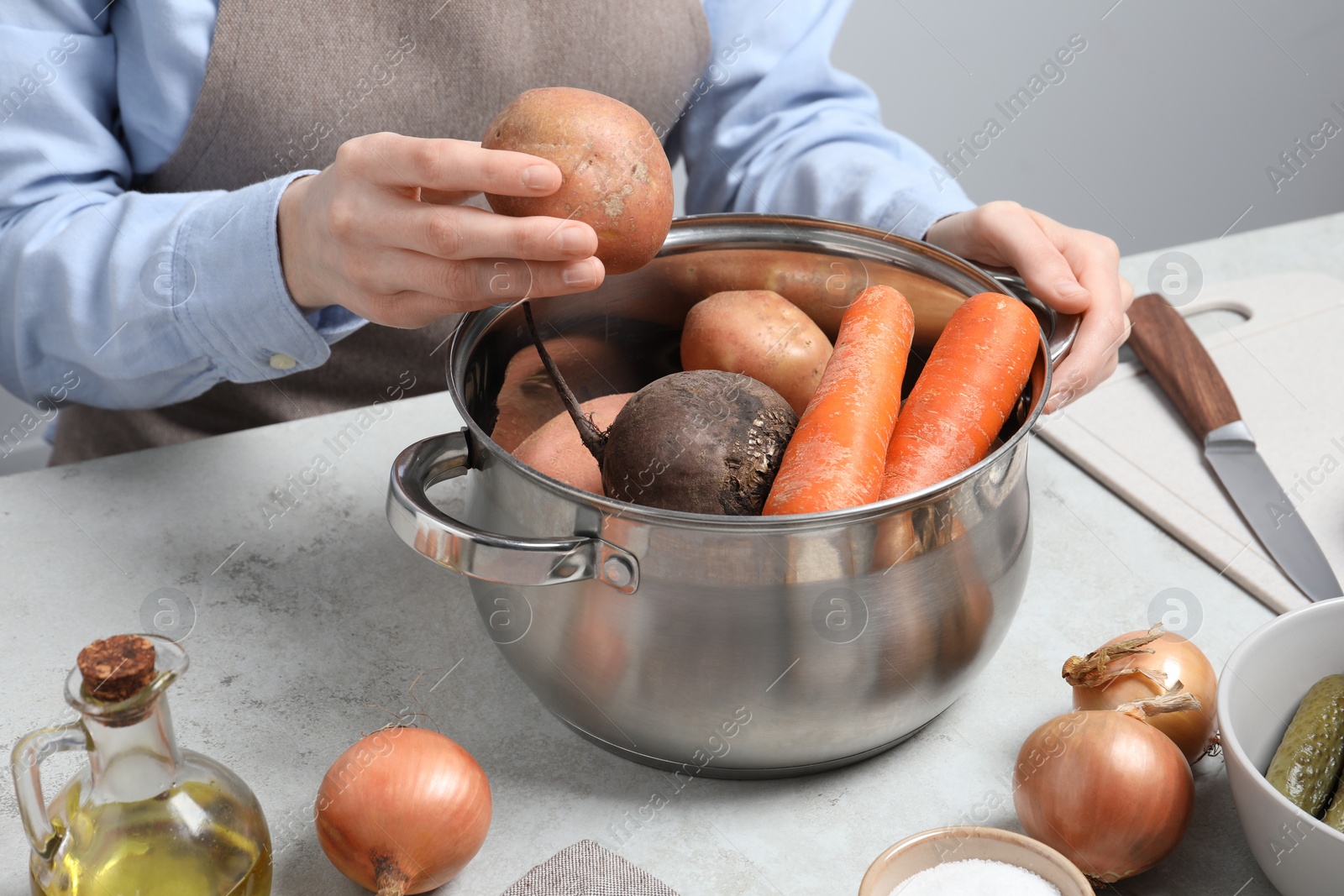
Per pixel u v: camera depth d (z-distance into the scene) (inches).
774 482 19.4
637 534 16.6
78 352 28.9
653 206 19.3
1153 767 16.9
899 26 62.0
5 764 20.6
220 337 26.7
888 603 17.4
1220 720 17.1
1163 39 64.9
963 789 20.3
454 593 25.4
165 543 26.6
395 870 17.0
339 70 32.8
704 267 25.3
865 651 17.7
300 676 22.9
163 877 15.0
